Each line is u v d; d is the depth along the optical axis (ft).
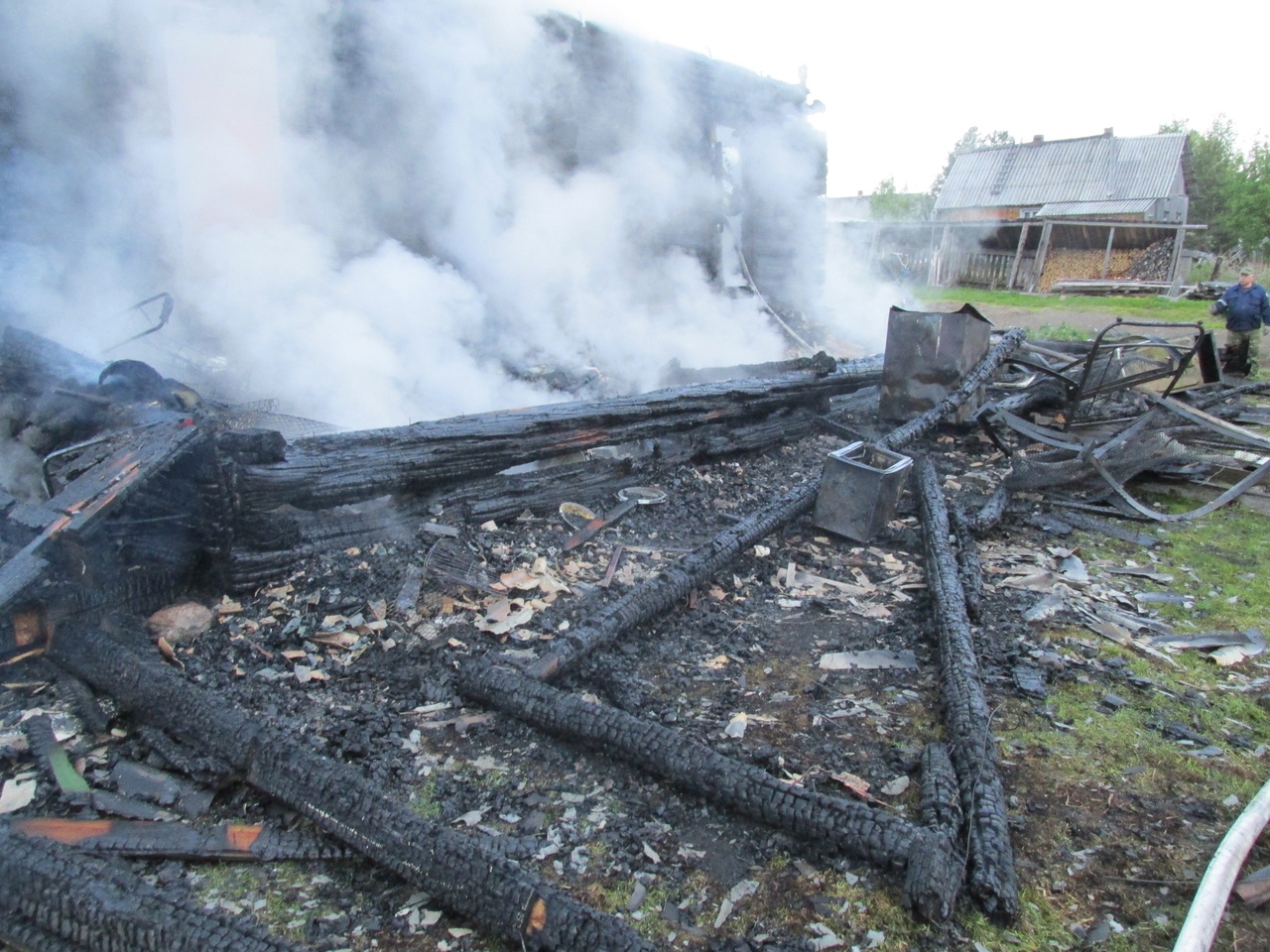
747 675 11.09
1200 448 21.40
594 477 17.28
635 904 7.04
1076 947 6.67
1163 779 8.89
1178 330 47.80
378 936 6.64
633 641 11.75
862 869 7.43
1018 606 13.21
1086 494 18.92
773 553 15.30
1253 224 94.58
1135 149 81.30
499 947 6.56
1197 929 6.20
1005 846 7.45
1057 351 29.09
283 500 12.48
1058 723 9.93
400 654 11.04
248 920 6.54
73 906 6.12
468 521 14.99
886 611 13.14
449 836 6.98
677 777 8.41
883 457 16.70
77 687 9.58
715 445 20.25
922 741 9.56
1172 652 11.87
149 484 11.10
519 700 9.53
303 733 9.09
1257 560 15.40
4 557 11.13
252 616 11.59
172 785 8.14
